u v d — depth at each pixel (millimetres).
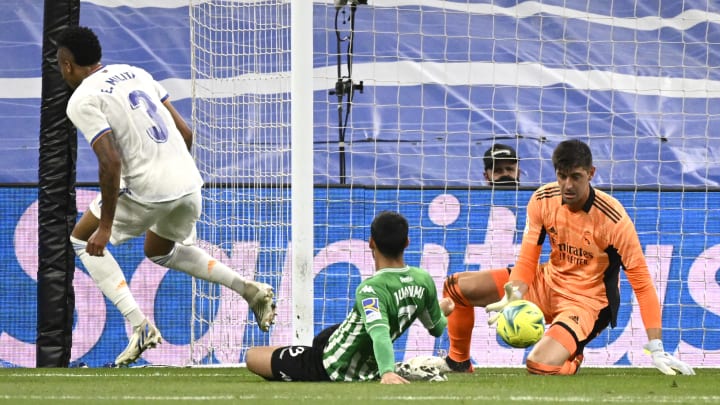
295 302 24031
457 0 40219
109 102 21516
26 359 28344
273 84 31281
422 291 16844
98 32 39906
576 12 41031
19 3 40656
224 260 27922
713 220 29469
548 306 22000
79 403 12930
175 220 22703
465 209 29125
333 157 36344
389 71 38125
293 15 24500
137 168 21938
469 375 21328
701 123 39875
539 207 21609
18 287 28438
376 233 16703
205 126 30406
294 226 24141
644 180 38281
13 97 38938
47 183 26359
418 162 36625
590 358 28859
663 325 29219
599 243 21125
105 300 28547
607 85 39906
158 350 28375
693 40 41438
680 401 13727
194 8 31438
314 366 17359
